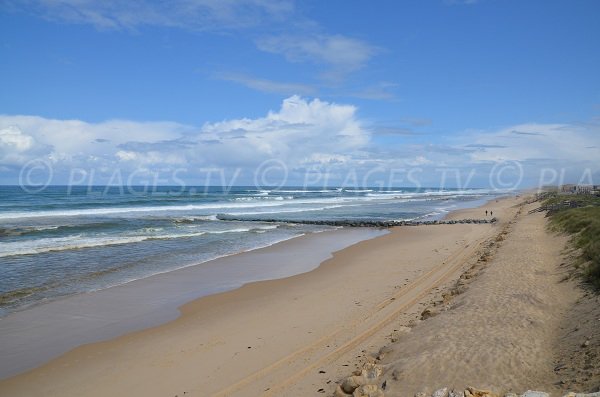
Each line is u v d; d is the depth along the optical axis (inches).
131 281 601.9
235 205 2388.0
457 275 586.9
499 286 452.8
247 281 610.9
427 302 462.0
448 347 294.7
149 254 810.2
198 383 295.9
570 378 238.2
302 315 439.5
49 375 318.3
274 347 352.8
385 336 362.6
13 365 335.3
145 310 473.7
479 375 254.8
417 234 1170.6
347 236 1152.2
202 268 697.6
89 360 343.0
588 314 333.4
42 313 459.8
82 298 516.4
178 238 1041.5
